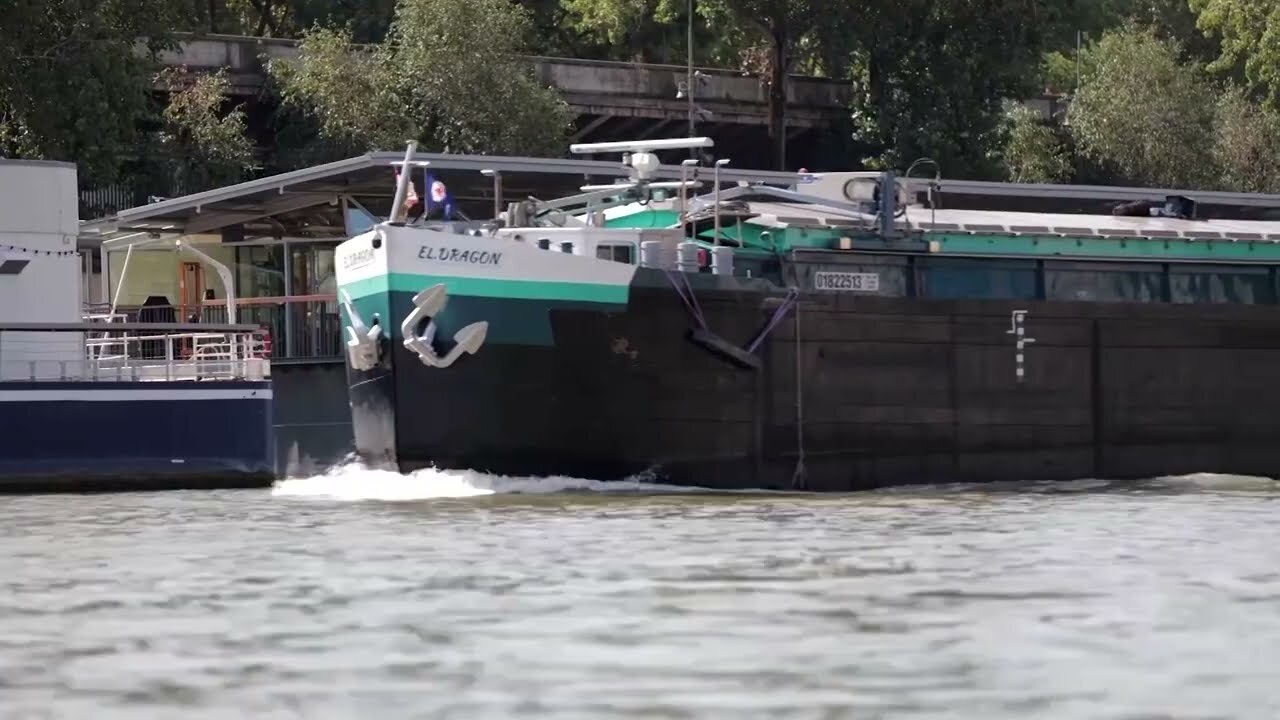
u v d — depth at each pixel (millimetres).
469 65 175375
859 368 97938
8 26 151000
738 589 56281
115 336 123562
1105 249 110250
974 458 101375
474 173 123688
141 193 172875
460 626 49969
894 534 72000
